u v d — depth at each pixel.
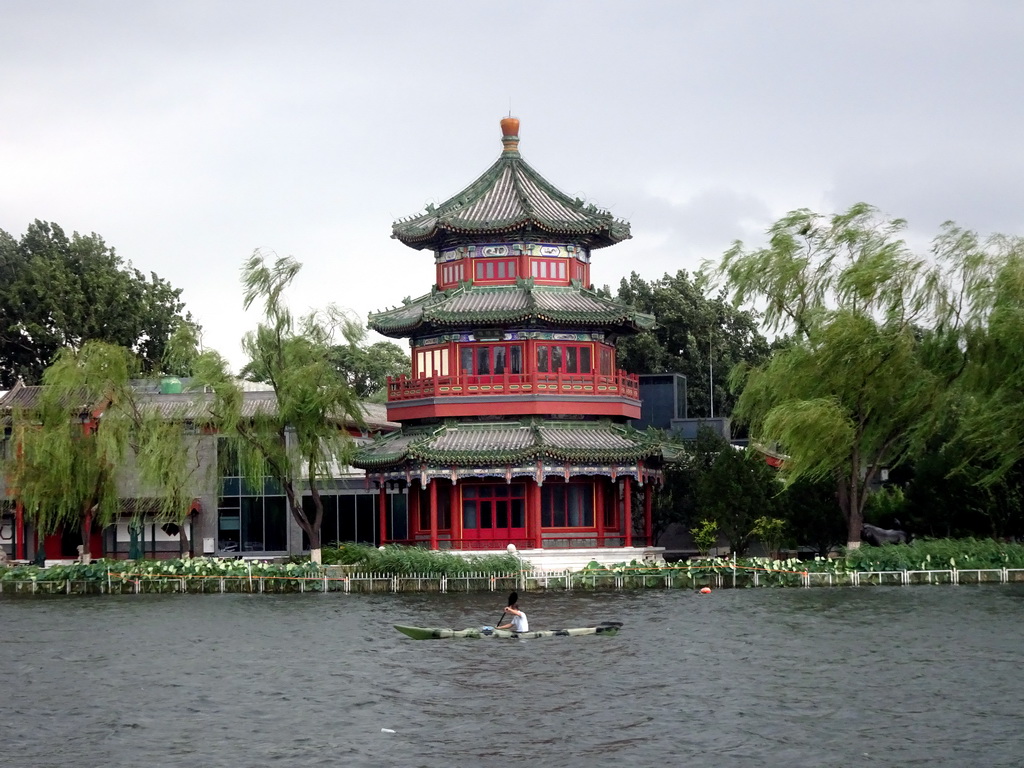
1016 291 84.31
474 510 94.50
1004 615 66.44
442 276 99.50
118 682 53.38
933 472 94.31
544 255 97.44
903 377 85.62
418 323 94.06
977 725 43.59
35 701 49.88
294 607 76.62
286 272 91.06
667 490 102.69
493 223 95.88
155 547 107.69
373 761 40.78
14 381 143.25
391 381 97.94
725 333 143.50
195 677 54.16
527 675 53.34
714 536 93.12
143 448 92.56
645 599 77.75
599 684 51.25
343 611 74.00
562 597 79.69
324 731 44.50
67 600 83.62
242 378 92.12
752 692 49.12
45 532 102.00
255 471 90.50
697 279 94.38
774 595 78.25
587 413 94.88
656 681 51.59
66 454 93.06
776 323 91.69
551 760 40.69
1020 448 84.88
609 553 93.06
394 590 84.56
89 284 142.25
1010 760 39.78
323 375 91.00
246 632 66.19
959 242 87.44
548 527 94.31
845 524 93.44
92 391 93.88
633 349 138.12
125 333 143.88
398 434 98.44
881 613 68.19
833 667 53.44
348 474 107.12
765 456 103.38
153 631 67.12
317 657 58.25
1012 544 87.00
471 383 94.25
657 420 118.62
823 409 82.56
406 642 61.97
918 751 40.81
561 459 91.62
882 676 51.38
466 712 46.91
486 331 95.19
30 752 42.44
